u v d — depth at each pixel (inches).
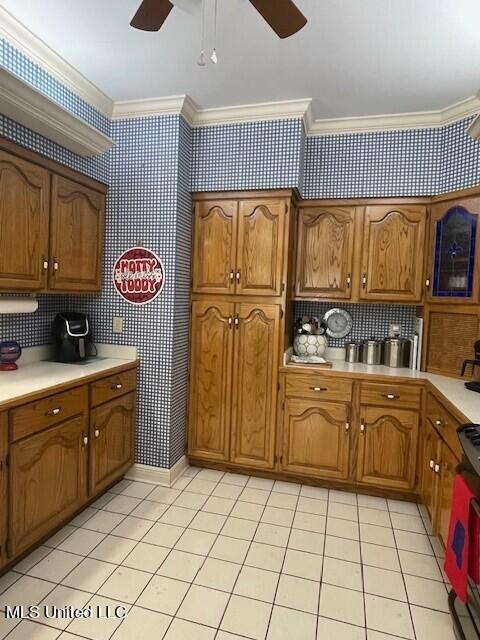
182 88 94.7
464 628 58.4
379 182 107.6
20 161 77.5
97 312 109.7
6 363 88.4
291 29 54.7
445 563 62.8
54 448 77.2
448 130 101.4
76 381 81.7
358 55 79.7
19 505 68.9
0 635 58.7
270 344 107.3
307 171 112.5
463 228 95.8
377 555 79.9
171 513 92.3
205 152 108.4
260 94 96.3
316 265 112.9
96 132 88.4
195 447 114.7
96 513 91.4
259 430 109.5
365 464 102.8
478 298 91.6
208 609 64.9
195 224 110.9
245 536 84.5
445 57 79.7
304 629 61.9
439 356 102.0
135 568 73.5
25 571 71.4
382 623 63.4
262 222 105.7
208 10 67.4
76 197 94.7
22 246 79.0
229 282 109.0
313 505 98.4
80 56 83.1
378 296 108.8
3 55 74.9
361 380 102.1
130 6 68.2
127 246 106.1
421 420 98.3
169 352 104.0
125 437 102.3
